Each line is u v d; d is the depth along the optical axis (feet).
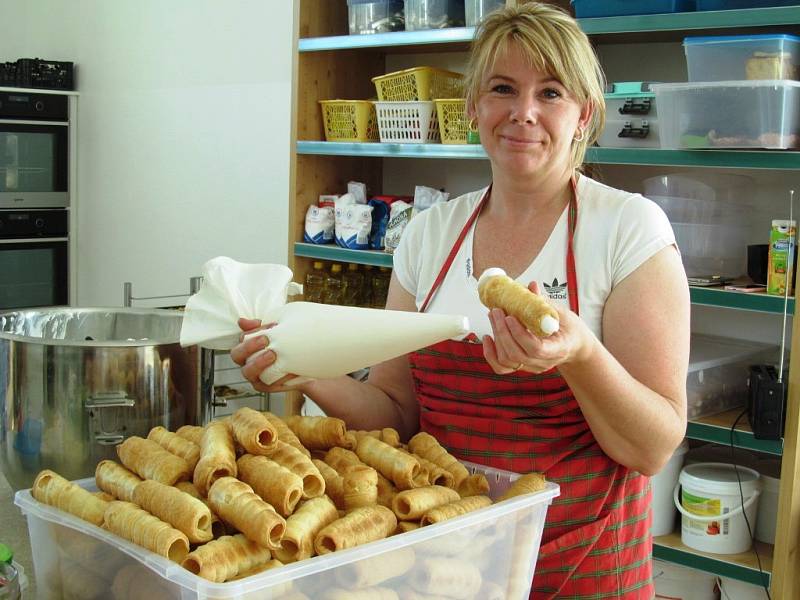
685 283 4.56
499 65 4.54
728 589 8.29
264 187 13.41
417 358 5.04
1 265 15.64
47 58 17.35
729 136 7.43
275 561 3.40
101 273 16.58
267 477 3.64
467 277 4.96
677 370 4.43
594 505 4.63
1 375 5.96
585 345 3.85
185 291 14.93
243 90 13.56
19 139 15.69
